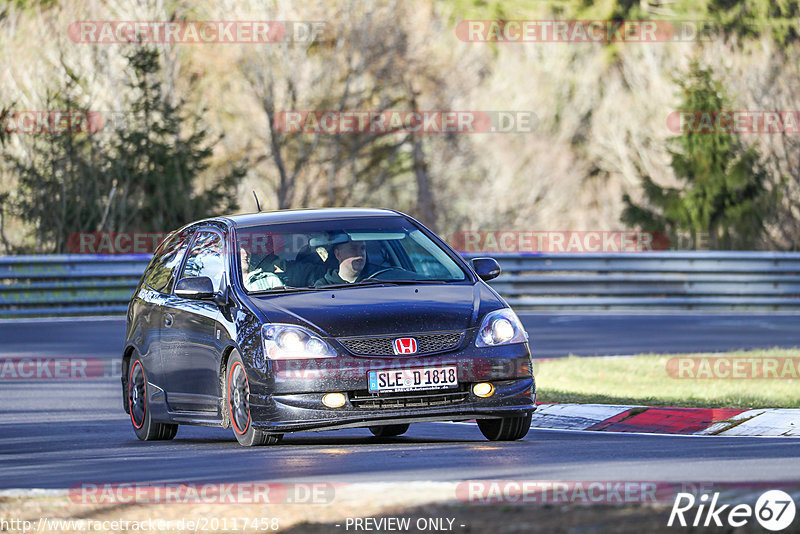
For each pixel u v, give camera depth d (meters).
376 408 31.61
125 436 39.38
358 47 157.75
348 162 163.62
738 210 144.62
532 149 176.50
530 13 192.50
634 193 177.25
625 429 39.12
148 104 128.88
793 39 168.38
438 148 173.12
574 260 100.81
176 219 127.88
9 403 48.62
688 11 178.50
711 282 102.25
